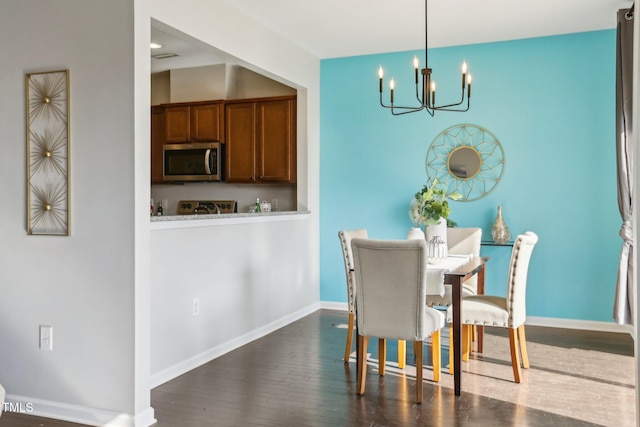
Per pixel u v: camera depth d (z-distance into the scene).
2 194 3.25
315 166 5.87
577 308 5.07
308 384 3.56
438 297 3.96
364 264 3.28
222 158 5.98
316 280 5.93
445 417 3.01
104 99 3.01
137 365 2.97
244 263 4.55
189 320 3.86
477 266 3.84
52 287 3.14
